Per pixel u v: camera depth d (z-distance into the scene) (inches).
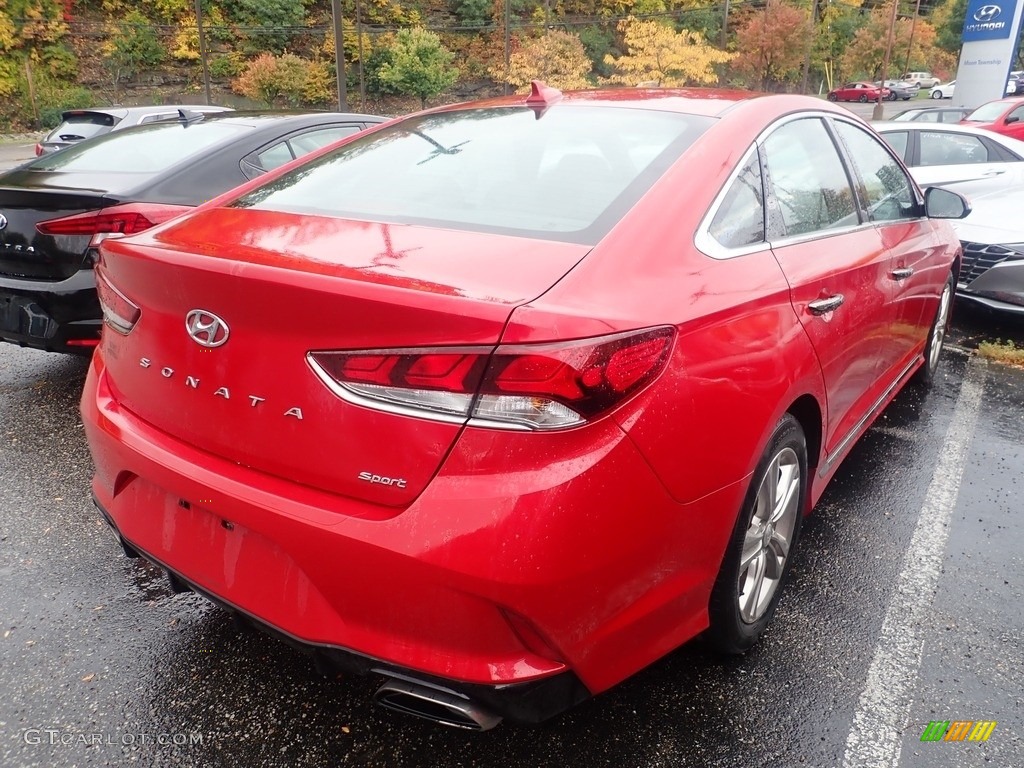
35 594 100.9
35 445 144.4
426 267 65.1
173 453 73.1
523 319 57.6
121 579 104.9
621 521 62.1
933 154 332.2
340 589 63.0
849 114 125.6
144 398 76.8
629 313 63.5
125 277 75.5
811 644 93.6
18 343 156.9
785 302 84.4
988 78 912.3
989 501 130.3
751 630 89.5
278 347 64.5
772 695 85.2
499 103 110.7
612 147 88.0
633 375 61.8
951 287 180.5
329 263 65.7
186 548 74.0
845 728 81.0
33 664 88.1
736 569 81.1
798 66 1939.0
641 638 69.7
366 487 62.3
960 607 101.5
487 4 2448.3
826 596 103.2
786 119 102.3
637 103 100.9
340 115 220.2
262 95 1877.5
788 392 82.6
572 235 71.7
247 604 69.1
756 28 1870.1
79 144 193.8
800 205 99.9
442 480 59.3
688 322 68.1
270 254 68.6
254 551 69.0
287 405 64.9
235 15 2133.4
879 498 130.5
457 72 2145.7
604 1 2479.1
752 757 77.1
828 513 125.1
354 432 61.8
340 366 61.6
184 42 2021.4
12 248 151.6
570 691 65.1
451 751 77.4
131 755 76.4
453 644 60.7
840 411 108.8
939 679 88.3
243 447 68.7
